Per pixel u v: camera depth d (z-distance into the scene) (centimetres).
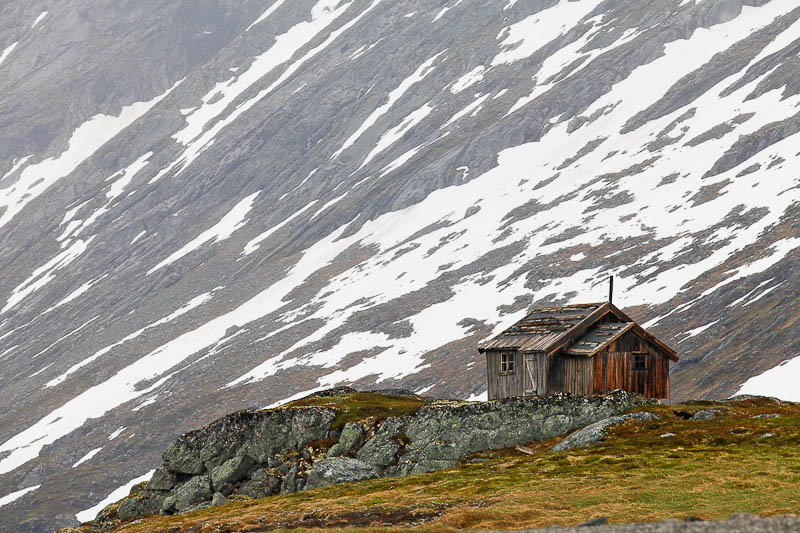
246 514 5150
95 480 18150
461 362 17312
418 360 18350
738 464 4397
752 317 13538
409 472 5994
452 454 5984
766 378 11381
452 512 4125
